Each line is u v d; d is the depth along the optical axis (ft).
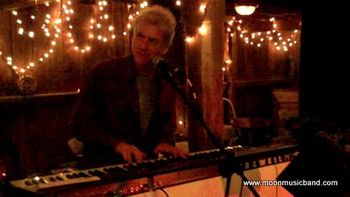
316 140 6.89
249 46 27.89
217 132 14.03
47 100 16.85
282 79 29.76
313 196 6.90
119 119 8.52
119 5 18.71
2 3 15.16
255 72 28.43
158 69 7.34
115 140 7.98
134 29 8.38
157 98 8.68
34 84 16.52
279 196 9.76
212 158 7.75
